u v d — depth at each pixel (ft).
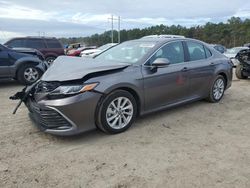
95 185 10.34
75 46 110.42
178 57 17.99
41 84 14.21
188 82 18.38
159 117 17.69
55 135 14.69
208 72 19.89
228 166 11.67
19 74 29.68
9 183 10.42
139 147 13.38
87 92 13.46
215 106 20.43
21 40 48.57
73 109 13.17
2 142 13.83
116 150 13.07
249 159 12.29
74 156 12.48
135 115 15.65
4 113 18.48
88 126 13.84
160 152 12.88
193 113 18.63
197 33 287.07
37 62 30.60
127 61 16.31
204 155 12.62
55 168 11.47
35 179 10.69
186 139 14.38
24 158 12.26
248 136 14.88
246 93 25.23
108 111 14.34
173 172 11.18
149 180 10.64
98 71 14.05
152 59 16.35
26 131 15.25
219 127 16.17
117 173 11.12
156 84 16.26
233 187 10.22
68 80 13.34
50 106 13.30
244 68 33.22
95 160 12.12
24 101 15.58
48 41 50.75
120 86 14.53
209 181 10.57
